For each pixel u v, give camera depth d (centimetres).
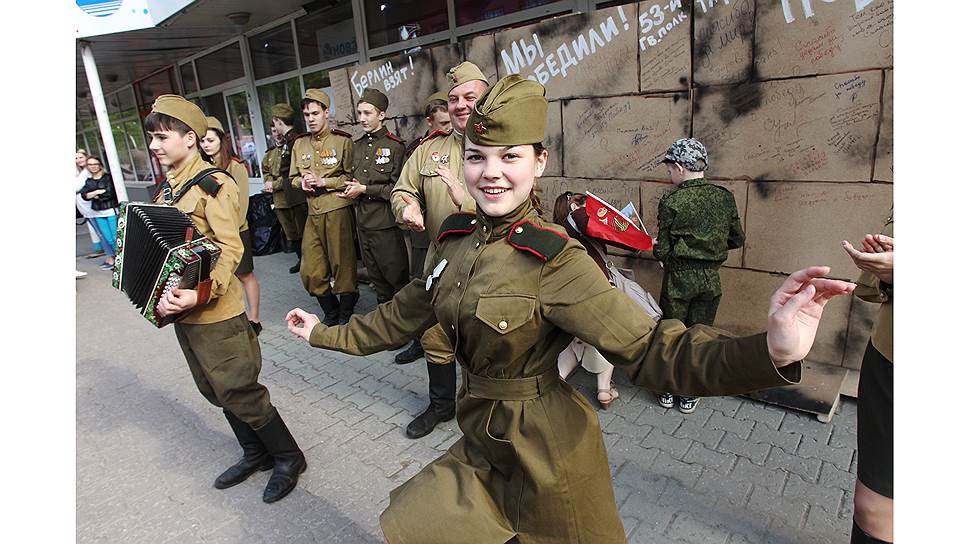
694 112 330
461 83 277
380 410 352
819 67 285
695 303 309
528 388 148
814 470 262
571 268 137
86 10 681
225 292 243
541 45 381
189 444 334
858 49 273
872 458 169
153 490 292
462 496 150
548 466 145
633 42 340
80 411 380
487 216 145
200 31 795
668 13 324
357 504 269
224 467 309
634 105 351
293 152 491
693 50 321
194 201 241
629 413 320
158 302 216
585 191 388
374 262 455
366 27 661
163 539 255
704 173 318
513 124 133
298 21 754
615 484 262
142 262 221
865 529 176
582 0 470
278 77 822
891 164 276
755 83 306
